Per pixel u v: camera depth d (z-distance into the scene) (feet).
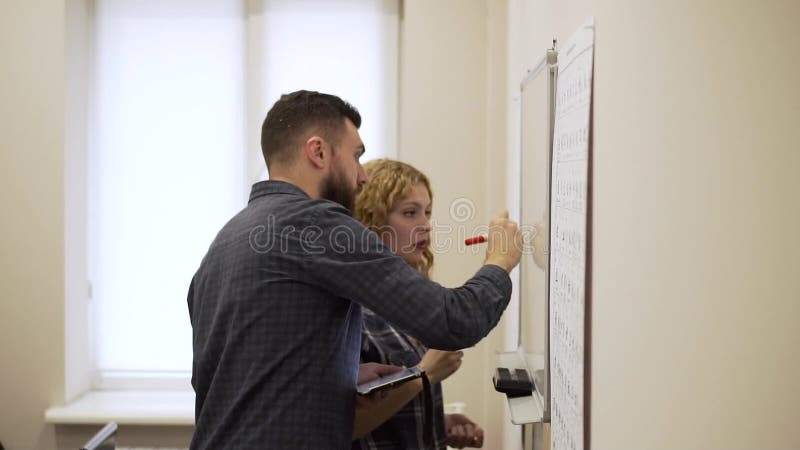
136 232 13.38
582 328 4.56
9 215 12.32
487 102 12.43
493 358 11.87
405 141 12.59
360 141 5.64
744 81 2.57
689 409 2.92
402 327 4.87
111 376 13.53
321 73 13.24
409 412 6.16
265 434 4.88
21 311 12.40
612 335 4.03
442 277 12.49
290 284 4.95
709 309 2.75
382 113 13.28
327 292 5.01
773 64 2.47
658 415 3.25
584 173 4.47
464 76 12.55
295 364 4.93
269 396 4.91
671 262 3.09
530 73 7.32
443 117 12.57
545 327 6.04
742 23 2.58
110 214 13.35
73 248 12.71
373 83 13.26
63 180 12.32
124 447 12.76
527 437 7.93
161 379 13.55
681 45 2.99
